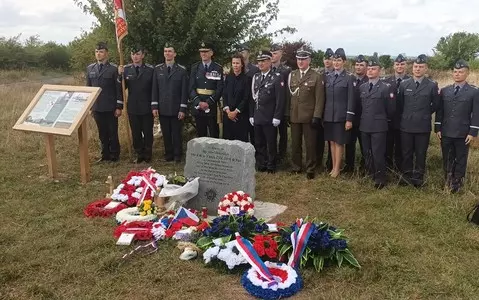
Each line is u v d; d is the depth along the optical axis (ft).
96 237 15.12
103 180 22.00
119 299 11.59
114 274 12.80
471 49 100.53
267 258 13.29
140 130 24.95
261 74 22.66
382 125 20.35
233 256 12.91
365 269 12.97
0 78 90.38
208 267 13.25
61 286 12.20
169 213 16.99
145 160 25.23
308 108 21.84
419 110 20.10
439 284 12.22
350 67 35.29
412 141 20.53
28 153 27.09
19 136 30.66
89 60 41.70
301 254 13.10
